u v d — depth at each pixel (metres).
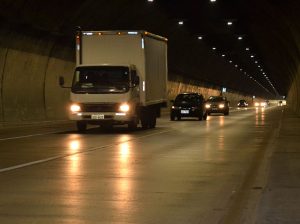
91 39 34.03
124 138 29.25
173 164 18.55
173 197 12.81
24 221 10.42
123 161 19.27
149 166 18.02
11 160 19.39
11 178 15.42
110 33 33.97
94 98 32.47
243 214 11.07
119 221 10.47
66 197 12.75
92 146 24.61
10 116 42.28
